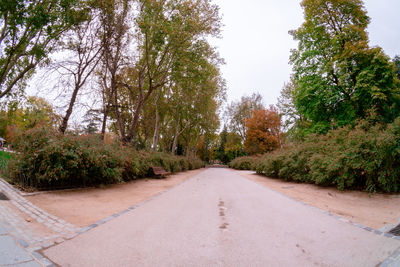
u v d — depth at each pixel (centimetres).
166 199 721
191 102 2828
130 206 599
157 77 2108
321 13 1758
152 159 1595
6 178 827
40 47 1314
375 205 615
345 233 383
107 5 1322
